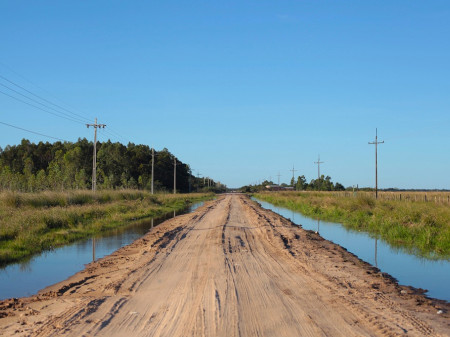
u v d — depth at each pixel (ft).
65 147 266.98
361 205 109.91
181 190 386.93
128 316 24.84
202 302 27.40
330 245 58.85
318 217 111.34
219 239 59.57
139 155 306.96
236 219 96.63
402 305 28.17
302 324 22.80
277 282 33.45
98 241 63.77
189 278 35.29
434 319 24.88
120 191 144.66
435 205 104.37
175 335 21.15
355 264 44.65
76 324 23.26
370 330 21.89
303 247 54.39
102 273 40.75
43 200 92.43
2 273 42.01
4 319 25.43
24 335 21.63
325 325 22.65
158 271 38.78
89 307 26.78
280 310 25.48
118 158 278.67
